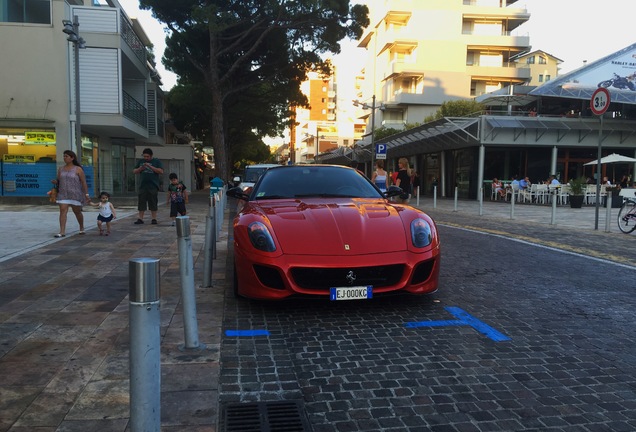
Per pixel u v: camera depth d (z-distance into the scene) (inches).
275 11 848.3
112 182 732.0
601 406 103.1
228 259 265.3
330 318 161.8
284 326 153.3
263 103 1253.1
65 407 97.3
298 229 163.5
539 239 355.9
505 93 1264.8
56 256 261.7
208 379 112.3
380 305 176.7
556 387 112.0
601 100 409.4
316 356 129.5
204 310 167.6
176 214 428.1
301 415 98.6
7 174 620.1
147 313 67.7
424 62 2033.7
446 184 1191.6
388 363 125.0
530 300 186.4
